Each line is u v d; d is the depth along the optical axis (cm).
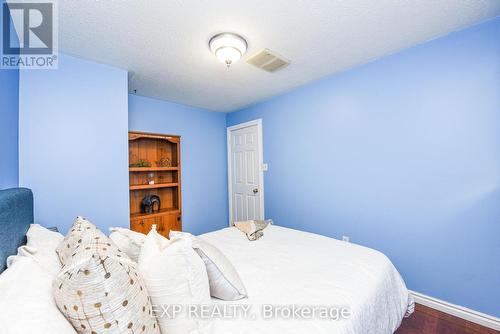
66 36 164
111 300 59
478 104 162
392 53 202
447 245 177
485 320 160
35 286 66
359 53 201
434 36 177
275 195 318
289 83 267
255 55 199
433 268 184
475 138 164
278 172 313
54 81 181
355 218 233
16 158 157
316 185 267
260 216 338
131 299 63
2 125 129
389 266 145
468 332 156
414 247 194
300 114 282
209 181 374
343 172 241
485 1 139
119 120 212
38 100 173
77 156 189
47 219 175
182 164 339
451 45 173
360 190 228
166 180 332
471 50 165
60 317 59
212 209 377
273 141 319
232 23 155
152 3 134
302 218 284
